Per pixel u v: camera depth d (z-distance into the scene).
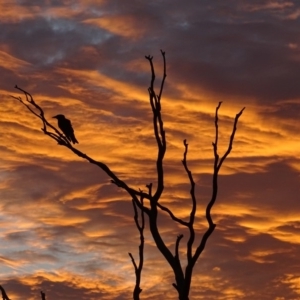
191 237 34.91
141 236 35.81
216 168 36.47
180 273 34.38
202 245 34.44
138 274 34.62
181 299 33.69
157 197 36.62
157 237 35.53
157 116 38.03
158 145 37.44
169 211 35.84
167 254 35.09
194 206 35.81
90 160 37.34
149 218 36.28
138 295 34.19
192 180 36.25
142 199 36.75
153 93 38.31
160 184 36.91
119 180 37.44
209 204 35.44
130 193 36.94
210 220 35.06
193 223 35.47
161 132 37.72
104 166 37.59
